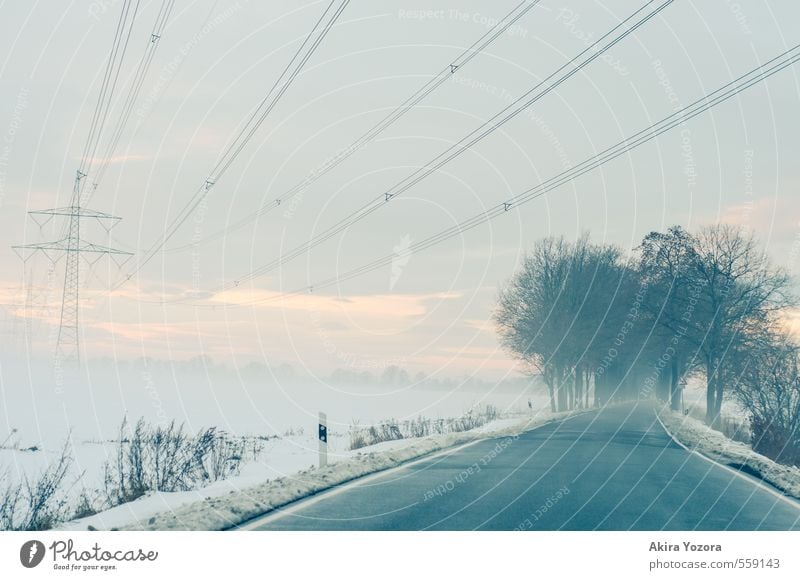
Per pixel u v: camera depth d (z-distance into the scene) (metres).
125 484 16.25
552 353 65.12
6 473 16.11
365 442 28.81
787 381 39.41
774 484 17.14
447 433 32.56
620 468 19.30
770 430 30.77
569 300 65.06
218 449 19.81
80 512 13.45
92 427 34.34
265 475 17.50
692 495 14.97
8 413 41.81
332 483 15.63
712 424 45.81
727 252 53.59
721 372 51.50
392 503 13.29
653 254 58.69
